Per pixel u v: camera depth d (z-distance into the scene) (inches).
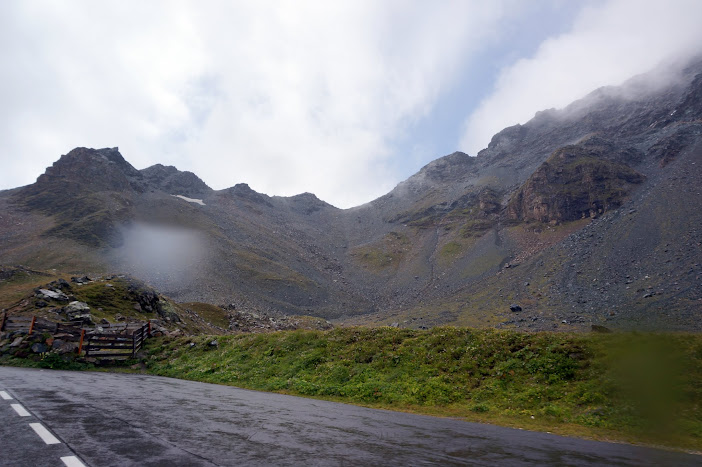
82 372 864.3
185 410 442.3
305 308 6624.0
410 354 804.0
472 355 743.1
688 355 573.0
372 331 944.3
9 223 6855.3
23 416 349.7
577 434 452.8
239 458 262.5
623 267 4729.3
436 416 537.0
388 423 443.8
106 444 277.7
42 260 5339.6
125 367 1007.6
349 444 324.2
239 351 1019.3
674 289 3673.7
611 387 561.9
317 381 771.4
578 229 7180.1
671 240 4842.5
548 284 5088.6
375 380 730.8
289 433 353.4
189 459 253.3
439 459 292.2
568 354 661.9
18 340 957.2
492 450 335.3
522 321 4001.0
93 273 5157.5
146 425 347.9
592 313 3779.5
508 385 639.8
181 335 1256.2
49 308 1248.8
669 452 382.6
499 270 6889.8
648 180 7578.7
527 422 510.3
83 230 6555.1
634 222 5797.2
